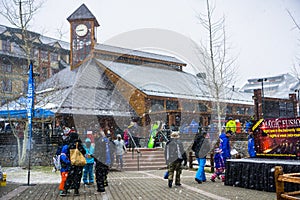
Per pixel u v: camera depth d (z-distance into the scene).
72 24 38.25
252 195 9.56
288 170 9.52
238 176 11.27
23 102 21.72
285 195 5.81
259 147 12.56
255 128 12.73
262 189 10.37
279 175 5.95
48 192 10.58
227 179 11.68
